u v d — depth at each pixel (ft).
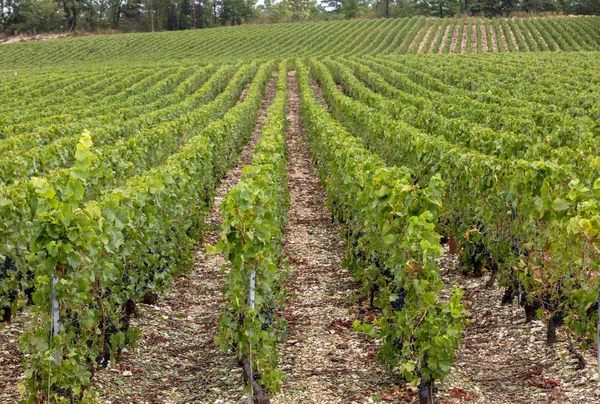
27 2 336.90
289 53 218.79
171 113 72.90
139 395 19.98
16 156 38.55
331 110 94.43
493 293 28.32
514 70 117.19
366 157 32.42
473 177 29.40
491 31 235.20
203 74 137.80
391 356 20.04
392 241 20.54
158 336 24.72
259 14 409.28
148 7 348.59
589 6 294.66
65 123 65.21
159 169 30.45
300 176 59.93
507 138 37.83
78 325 17.99
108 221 19.71
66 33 332.80
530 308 23.89
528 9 322.34
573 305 20.74
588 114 62.85
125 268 23.58
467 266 30.32
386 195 21.61
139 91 117.80
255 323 19.33
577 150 31.83
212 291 30.66
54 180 27.53
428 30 244.63
